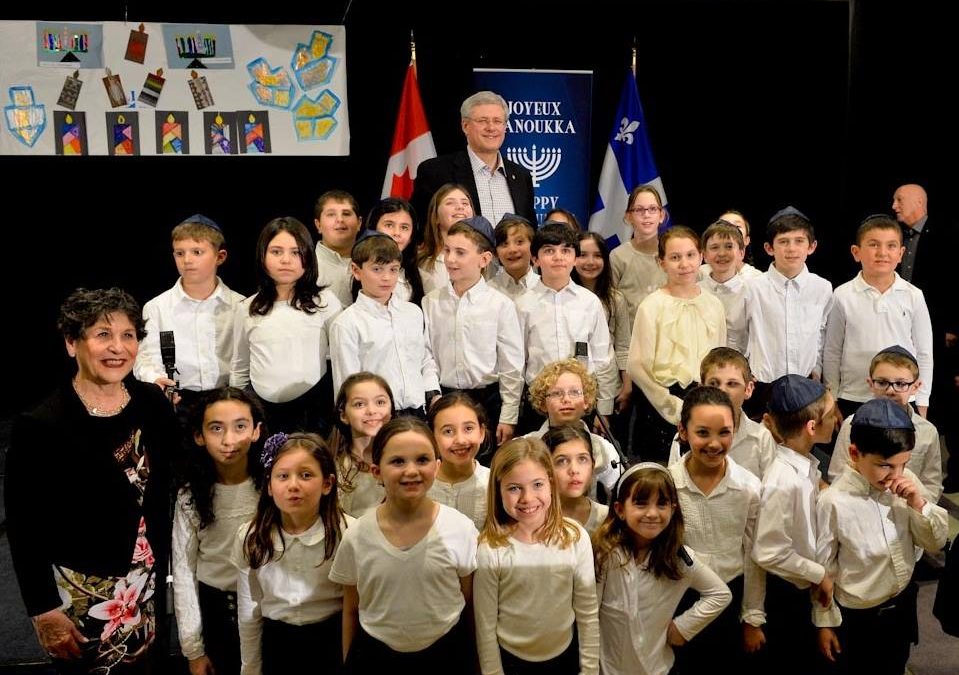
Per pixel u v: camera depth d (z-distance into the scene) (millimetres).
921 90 5305
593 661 2643
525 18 5445
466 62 5457
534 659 2619
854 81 5414
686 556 2697
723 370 3111
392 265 3428
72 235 5309
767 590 2982
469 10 5387
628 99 5375
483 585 2588
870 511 2893
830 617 2912
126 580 2447
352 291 3754
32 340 5359
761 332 4012
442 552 2527
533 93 5297
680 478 2898
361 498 2992
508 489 2551
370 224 3992
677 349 3736
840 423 4102
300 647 2662
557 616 2600
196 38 4945
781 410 2990
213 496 2805
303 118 5129
